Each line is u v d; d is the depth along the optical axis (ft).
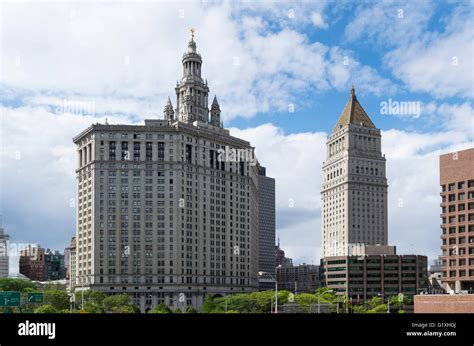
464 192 539.70
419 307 438.81
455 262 540.11
